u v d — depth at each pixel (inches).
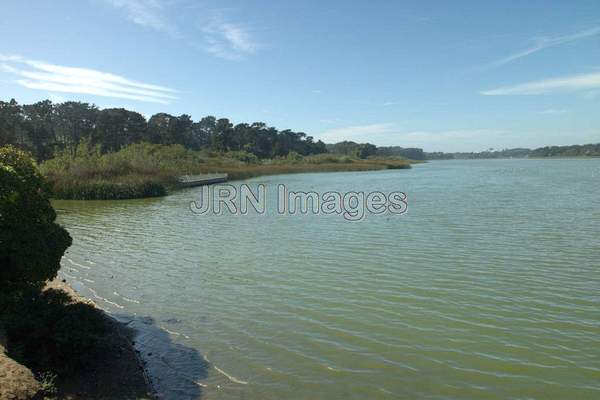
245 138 5570.9
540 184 2001.7
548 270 552.1
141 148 2827.3
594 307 428.8
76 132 3794.3
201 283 522.6
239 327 391.2
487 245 695.1
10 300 317.1
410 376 306.2
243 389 290.4
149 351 345.4
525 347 347.6
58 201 1560.0
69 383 278.5
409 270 560.4
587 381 298.0
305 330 383.6
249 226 940.0
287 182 2440.9
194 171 2596.0
